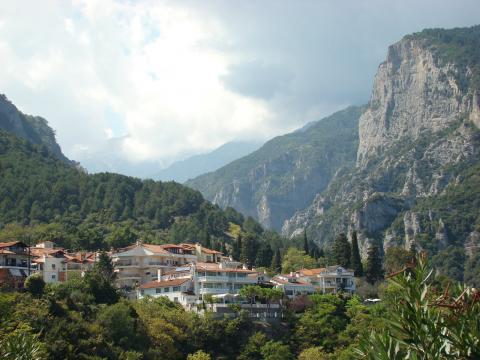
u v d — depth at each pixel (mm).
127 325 138500
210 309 164250
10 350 49719
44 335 123188
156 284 188250
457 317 29922
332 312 169625
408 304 30609
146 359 136625
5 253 163875
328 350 156250
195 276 186625
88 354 126125
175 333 148250
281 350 149125
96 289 154000
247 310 165250
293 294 199250
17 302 131625
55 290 144250
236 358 151000
